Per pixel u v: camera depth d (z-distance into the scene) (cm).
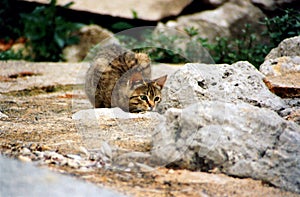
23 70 1578
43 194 637
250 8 1919
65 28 1972
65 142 880
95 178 724
